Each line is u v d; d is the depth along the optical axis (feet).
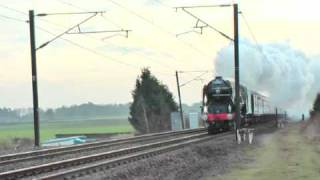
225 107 190.49
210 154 117.39
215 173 86.53
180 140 150.00
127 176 78.59
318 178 80.59
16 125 640.58
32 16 158.40
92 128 510.17
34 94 159.02
